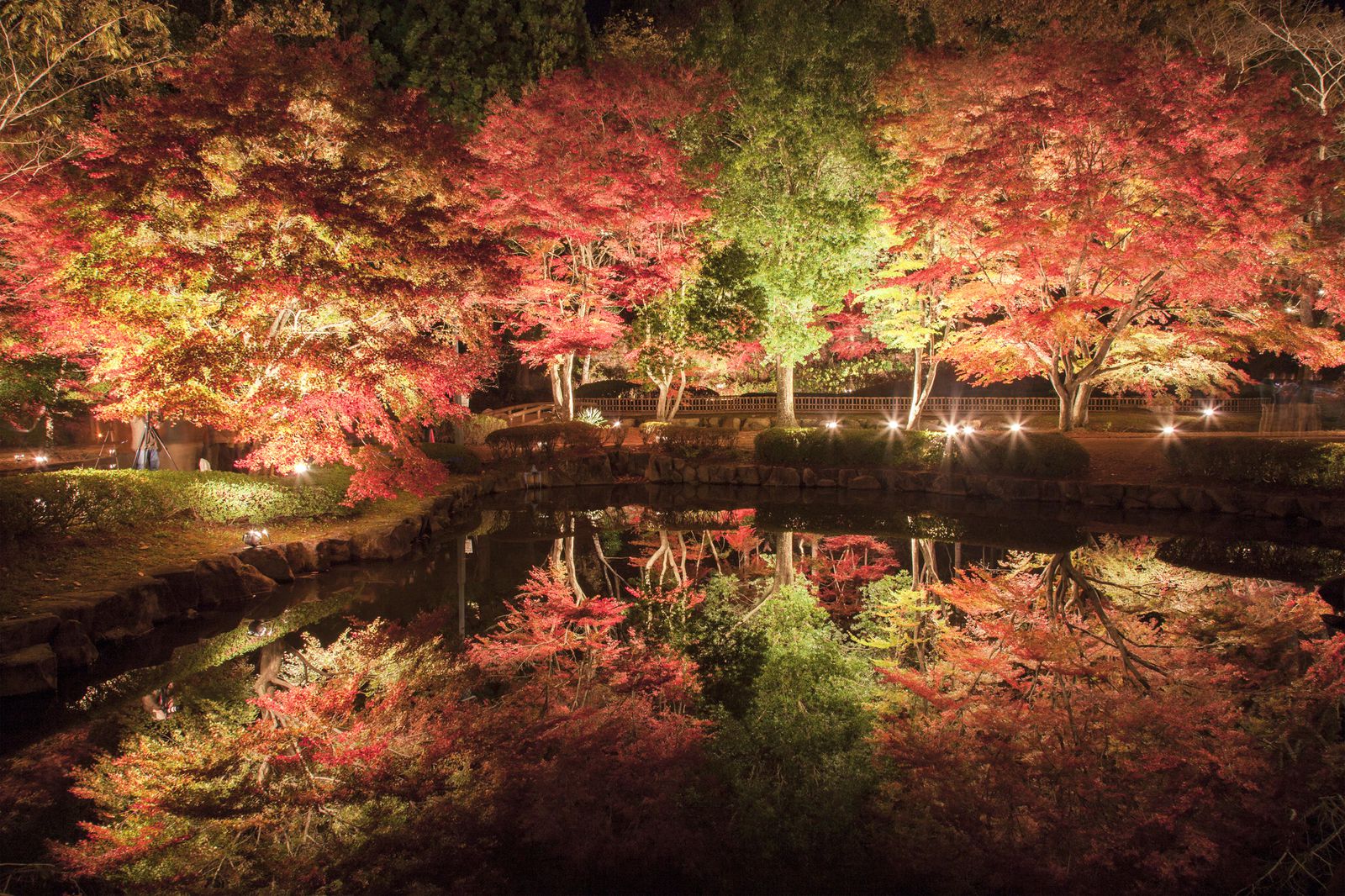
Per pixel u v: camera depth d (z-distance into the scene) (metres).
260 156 9.56
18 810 5.32
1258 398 25.39
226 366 9.64
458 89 23.20
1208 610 9.21
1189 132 13.56
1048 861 4.70
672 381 25.59
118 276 9.02
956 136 16.44
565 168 17.33
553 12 24.42
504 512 17.09
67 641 7.45
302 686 7.45
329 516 12.55
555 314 19.45
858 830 5.28
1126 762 5.60
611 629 9.51
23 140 13.55
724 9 20.23
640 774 5.84
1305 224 15.62
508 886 4.67
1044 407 27.08
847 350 23.48
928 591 10.80
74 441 19.45
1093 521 14.97
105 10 13.95
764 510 17.08
